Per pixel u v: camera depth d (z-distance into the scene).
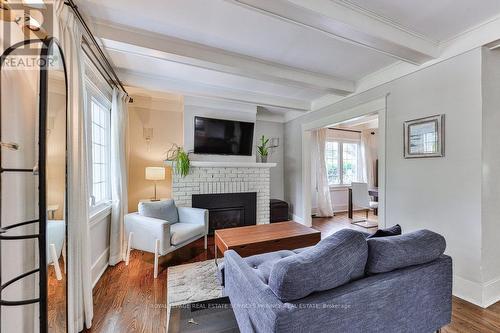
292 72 2.86
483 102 1.98
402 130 2.64
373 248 1.24
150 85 3.19
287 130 5.32
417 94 2.48
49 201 1.36
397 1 1.70
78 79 1.64
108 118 3.06
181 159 3.69
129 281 2.35
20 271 1.12
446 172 2.22
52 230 1.39
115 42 2.07
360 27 1.80
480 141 1.99
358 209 6.25
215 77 3.19
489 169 2.02
